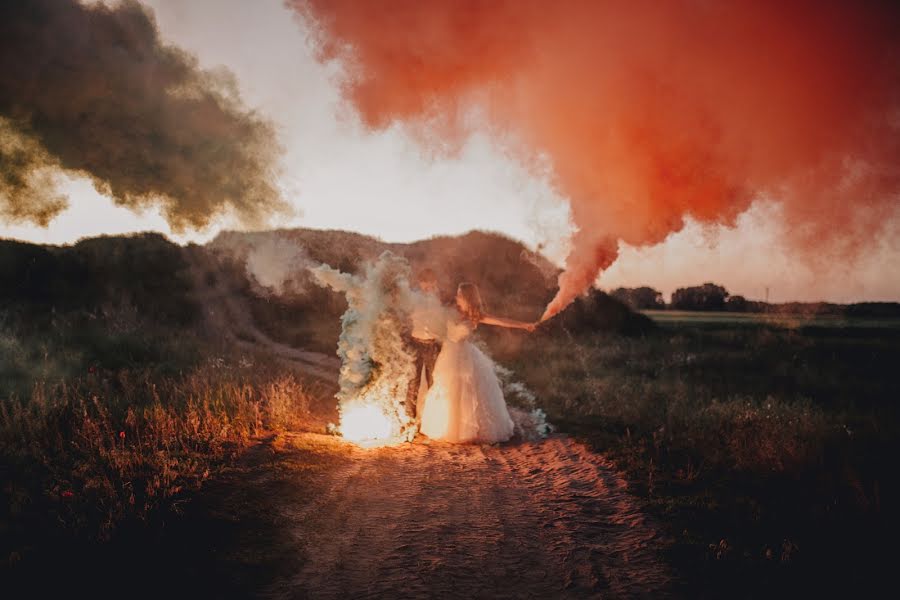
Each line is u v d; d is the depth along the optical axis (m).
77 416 5.71
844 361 12.81
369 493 4.88
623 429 7.18
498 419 6.76
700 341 15.89
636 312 18.97
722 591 3.32
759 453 5.73
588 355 13.52
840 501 4.57
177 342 10.91
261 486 4.74
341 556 3.75
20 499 3.94
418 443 6.55
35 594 2.98
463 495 4.93
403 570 3.58
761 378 11.30
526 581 3.47
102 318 12.40
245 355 11.04
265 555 3.67
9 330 9.77
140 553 3.47
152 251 19.11
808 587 3.33
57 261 16.80
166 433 5.48
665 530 4.17
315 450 5.87
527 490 5.09
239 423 6.23
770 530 4.12
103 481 4.28
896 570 3.52
